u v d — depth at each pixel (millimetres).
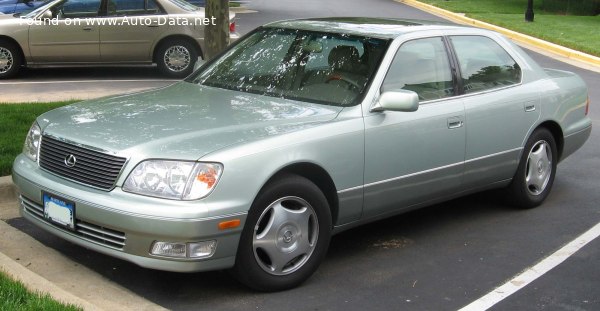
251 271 4742
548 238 6207
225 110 5238
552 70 7605
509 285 5219
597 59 18203
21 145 7344
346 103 5375
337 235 6137
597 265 5637
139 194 4488
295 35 6086
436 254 5777
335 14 26016
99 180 4645
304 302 4824
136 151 4570
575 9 29672
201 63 7016
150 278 5117
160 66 13992
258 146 4664
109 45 13594
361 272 5363
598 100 12883
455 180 6043
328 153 5020
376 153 5336
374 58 5617
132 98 5676
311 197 4926
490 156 6305
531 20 25672
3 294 4234
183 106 5344
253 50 6188
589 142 9703
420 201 5855
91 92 12094
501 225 6504
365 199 5363
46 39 13336
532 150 6809
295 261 4980
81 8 13469
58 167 4906
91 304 4320
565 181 7941
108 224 4523
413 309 4789
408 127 5535
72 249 5539
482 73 6371
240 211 4543
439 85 5945
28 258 5277
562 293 5109
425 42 5969
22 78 13602
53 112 5473
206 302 4781
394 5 31375
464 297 5000
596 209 7012
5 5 16578
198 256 4473
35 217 5082
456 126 5918
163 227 4375
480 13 28484
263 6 27781
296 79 5695
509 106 6418
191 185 4438
